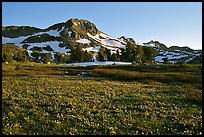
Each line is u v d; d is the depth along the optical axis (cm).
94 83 4353
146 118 2009
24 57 17825
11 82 4012
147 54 18450
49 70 8019
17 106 2277
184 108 2422
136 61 17025
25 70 7456
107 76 6259
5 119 1873
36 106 2292
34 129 1688
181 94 3225
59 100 2566
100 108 2322
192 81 5069
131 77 5578
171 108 2400
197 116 2125
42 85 3769
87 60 18088
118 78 5644
